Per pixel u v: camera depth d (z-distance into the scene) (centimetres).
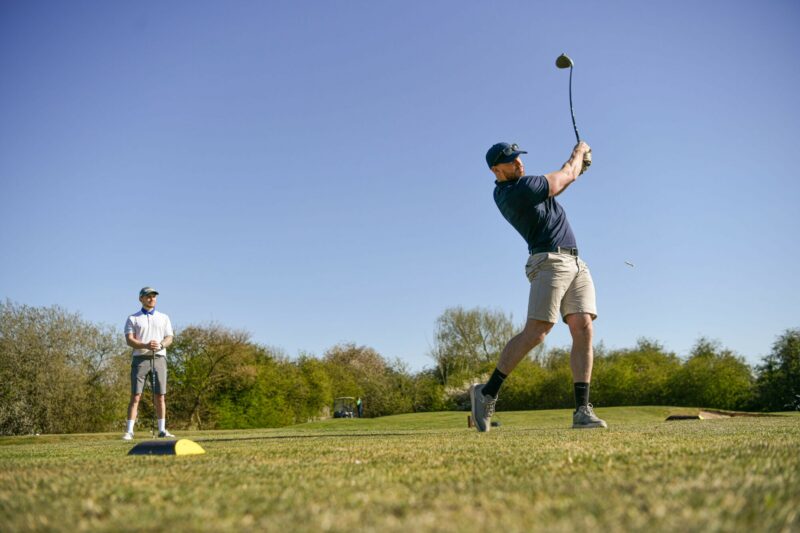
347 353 5062
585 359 479
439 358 4366
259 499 141
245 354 2786
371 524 111
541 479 161
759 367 2512
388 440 353
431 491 147
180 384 2669
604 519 109
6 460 268
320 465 210
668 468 170
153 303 698
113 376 1992
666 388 2684
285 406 3042
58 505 137
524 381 3036
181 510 129
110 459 251
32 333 1881
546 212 474
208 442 387
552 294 468
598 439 299
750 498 124
